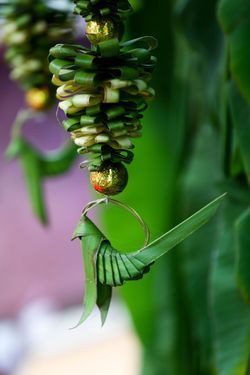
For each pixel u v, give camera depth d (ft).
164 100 7.13
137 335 7.43
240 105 5.27
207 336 6.54
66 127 4.43
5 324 17.93
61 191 17.98
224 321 5.61
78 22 5.74
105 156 4.42
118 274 4.44
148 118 7.19
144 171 7.34
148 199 7.37
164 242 4.44
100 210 7.60
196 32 5.87
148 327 7.38
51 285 18.62
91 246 4.47
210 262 6.51
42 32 5.61
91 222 4.50
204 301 6.53
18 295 18.39
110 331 17.98
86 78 4.33
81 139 4.42
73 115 4.43
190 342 7.05
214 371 6.51
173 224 7.30
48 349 17.15
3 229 17.84
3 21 5.66
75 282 18.83
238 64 5.08
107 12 4.38
